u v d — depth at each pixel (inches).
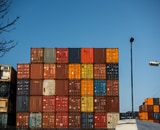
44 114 2214.6
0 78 2268.7
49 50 2306.8
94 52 2294.5
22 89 2247.8
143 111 3390.7
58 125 2197.3
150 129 545.6
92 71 2277.3
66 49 2314.2
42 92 2249.0
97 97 2240.4
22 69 2276.1
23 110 2215.8
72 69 2289.6
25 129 2183.8
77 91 2255.2
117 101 2234.3
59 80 2271.2
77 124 2202.3
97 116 2213.3
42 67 2283.5
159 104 3393.2
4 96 2241.6
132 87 1160.8
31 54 2301.9
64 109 2224.4
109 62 2294.5
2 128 2187.5
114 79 2269.9
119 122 554.6
